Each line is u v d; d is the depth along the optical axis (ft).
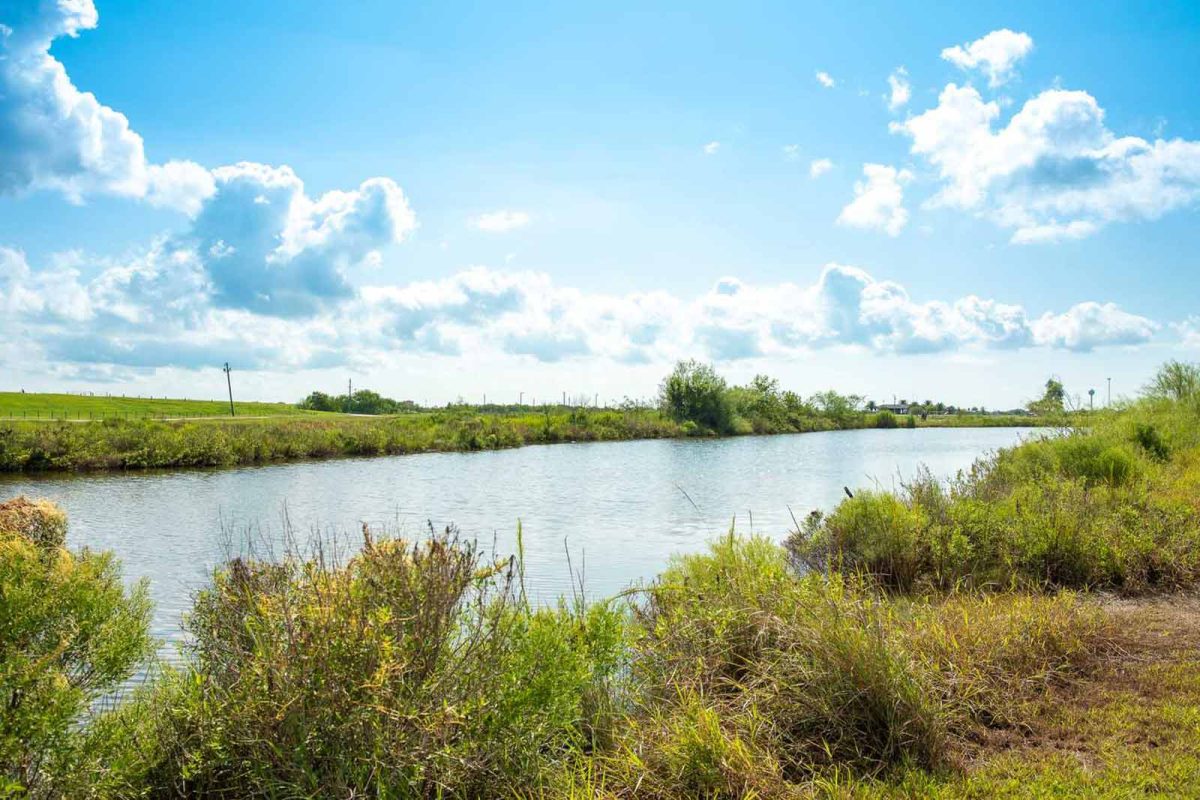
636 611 21.33
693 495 77.97
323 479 99.04
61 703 10.71
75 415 220.84
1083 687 16.56
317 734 11.51
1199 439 57.88
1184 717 14.69
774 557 27.53
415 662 12.11
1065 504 33.19
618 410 245.45
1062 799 11.84
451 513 65.36
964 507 35.19
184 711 12.19
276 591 13.34
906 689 14.12
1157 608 24.09
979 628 18.72
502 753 12.48
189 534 54.19
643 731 14.20
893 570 31.17
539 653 13.46
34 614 11.61
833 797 11.98
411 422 181.16
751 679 16.20
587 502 73.46
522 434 183.83
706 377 241.14
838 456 137.28
